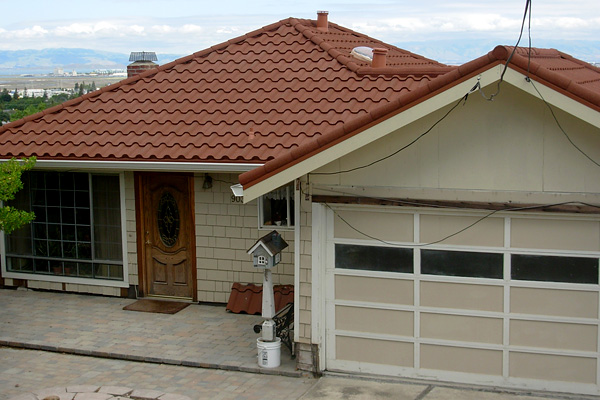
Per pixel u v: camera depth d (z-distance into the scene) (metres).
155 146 12.01
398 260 9.05
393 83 12.61
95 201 13.27
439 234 8.84
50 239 13.67
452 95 7.84
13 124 13.39
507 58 7.55
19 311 12.48
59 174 13.41
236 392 8.92
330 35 15.76
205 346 10.53
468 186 8.50
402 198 8.77
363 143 8.25
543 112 8.09
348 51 14.88
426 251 8.93
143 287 13.10
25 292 13.76
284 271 12.05
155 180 12.82
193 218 12.55
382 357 9.20
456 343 8.88
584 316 8.39
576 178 8.09
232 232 12.33
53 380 9.48
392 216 9.01
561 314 8.46
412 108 8.01
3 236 13.93
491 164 8.38
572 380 8.47
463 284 8.80
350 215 9.16
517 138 8.25
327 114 11.98
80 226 13.42
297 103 12.45
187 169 11.55
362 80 12.87
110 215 13.21
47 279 13.69
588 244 8.30
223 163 11.30
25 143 12.84
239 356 10.07
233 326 11.48
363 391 8.76
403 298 9.05
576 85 7.32
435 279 8.90
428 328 8.98
